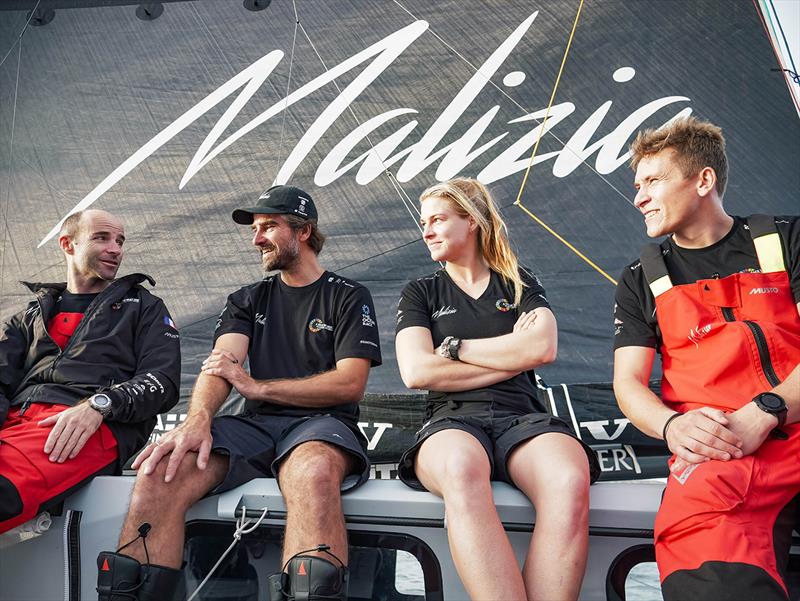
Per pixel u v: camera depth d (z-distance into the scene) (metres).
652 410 1.88
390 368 3.10
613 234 3.37
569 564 1.71
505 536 1.74
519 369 2.12
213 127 3.78
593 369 3.08
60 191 3.68
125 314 2.39
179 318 3.36
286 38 3.98
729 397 1.85
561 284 3.28
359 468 2.04
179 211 3.59
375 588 1.90
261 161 3.67
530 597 1.69
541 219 3.43
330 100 3.80
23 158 3.76
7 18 4.09
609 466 2.90
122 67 3.97
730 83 3.68
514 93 3.73
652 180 2.05
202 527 1.98
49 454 1.99
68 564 1.97
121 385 2.18
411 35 3.92
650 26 3.84
